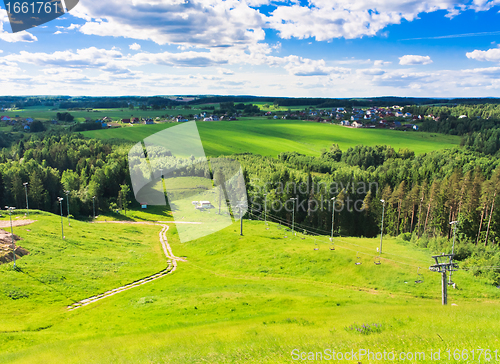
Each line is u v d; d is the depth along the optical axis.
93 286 57.72
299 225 125.25
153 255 76.75
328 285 57.84
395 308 38.22
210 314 43.00
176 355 22.20
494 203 94.88
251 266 67.44
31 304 48.69
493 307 37.50
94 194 124.00
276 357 19.17
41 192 122.94
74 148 175.38
